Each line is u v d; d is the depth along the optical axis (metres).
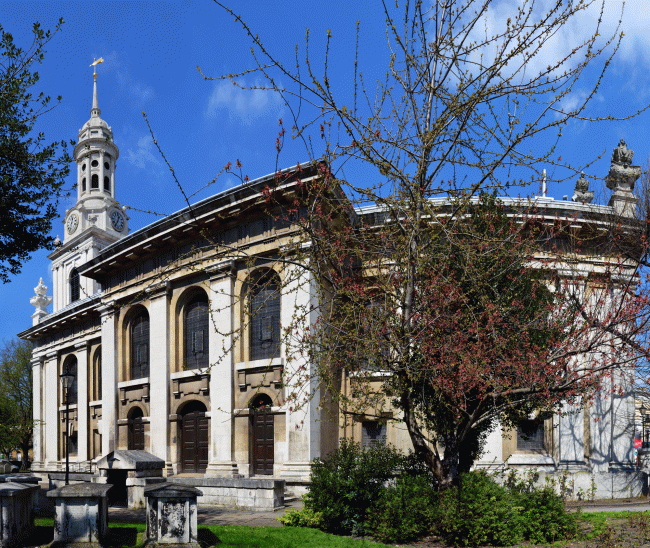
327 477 13.95
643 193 22.14
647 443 24.22
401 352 12.05
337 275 13.38
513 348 12.75
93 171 56.22
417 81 11.95
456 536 11.85
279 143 10.58
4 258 16.00
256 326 23.67
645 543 11.12
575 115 10.30
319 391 21.08
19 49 14.77
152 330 27.38
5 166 15.09
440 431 14.16
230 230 24.62
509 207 14.88
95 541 10.92
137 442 28.17
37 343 44.06
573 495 20.77
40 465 41.62
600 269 19.73
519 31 10.67
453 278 12.51
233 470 22.58
